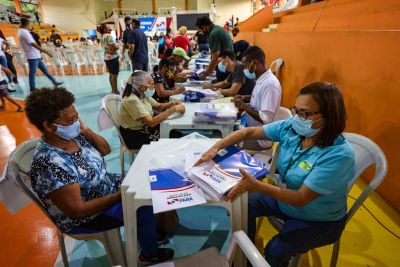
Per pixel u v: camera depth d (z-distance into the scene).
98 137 1.39
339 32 2.36
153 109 2.32
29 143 1.18
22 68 8.69
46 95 0.98
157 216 1.52
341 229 1.08
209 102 2.20
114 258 1.20
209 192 0.93
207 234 1.63
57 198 0.96
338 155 0.93
